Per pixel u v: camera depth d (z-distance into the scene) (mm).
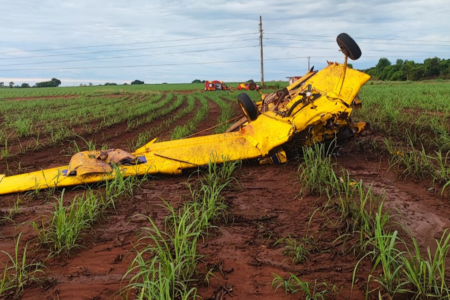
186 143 7523
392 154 7430
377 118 12742
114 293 3447
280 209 5254
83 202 5438
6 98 43906
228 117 16953
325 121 6984
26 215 5359
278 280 3529
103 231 4777
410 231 4371
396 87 36562
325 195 5617
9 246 4426
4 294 3480
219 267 3787
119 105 27469
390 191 5695
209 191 5500
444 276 3334
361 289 3340
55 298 3396
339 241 4215
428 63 75500
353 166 7133
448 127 10484
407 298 3170
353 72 7758
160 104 27734
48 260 4094
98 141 12398
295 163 7309
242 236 4500
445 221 4602
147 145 7496
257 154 7152
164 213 5254
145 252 4168
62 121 17656
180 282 3279
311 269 3703
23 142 12008
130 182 6289
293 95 8477
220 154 7027
